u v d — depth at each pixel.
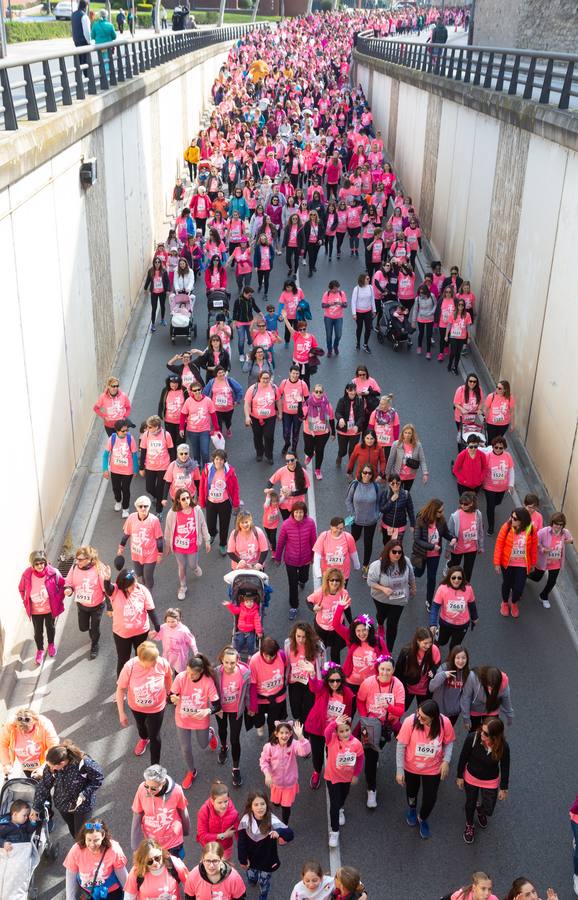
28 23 34.94
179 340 22.41
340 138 39.41
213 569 13.78
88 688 11.32
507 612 12.86
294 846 9.23
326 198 32.81
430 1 126.88
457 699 9.53
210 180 30.39
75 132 15.87
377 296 22.36
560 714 11.09
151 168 28.08
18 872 8.25
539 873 9.01
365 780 10.13
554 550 12.44
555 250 15.67
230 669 9.34
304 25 98.75
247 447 17.52
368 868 8.98
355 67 69.06
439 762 8.94
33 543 13.14
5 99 12.42
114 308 20.91
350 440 16.05
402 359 21.70
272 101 48.19
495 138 20.88
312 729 9.43
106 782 9.95
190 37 43.47
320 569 11.41
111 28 22.95
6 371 11.80
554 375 15.44
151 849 7.18
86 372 17.42
